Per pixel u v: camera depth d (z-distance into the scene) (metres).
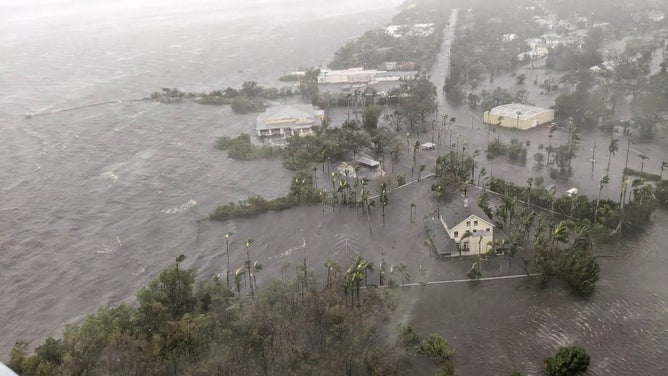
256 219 157.50
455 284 121.56
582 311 111.25
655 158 186.75
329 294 110.75
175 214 163.88
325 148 196.38
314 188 168.75
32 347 110.31
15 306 124.25
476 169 183.75
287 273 128.00
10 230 157.12
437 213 148.75
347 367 93.62
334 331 100.19
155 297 111.56
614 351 100.69
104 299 125.44
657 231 139.12
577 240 127.19
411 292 119.38
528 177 176.25
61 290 129.62
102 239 151.25
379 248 137.50
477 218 130.12
